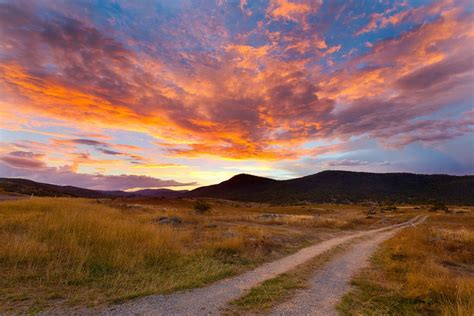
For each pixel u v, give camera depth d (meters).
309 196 168.75
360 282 8.52
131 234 11.89
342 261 11.96
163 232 13.40
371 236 22.61
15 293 6.11
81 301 5.98
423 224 36.44
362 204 125.94
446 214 59.19
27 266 7.83
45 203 23.86
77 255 8.74
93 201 45.44
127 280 7.57
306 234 20.58
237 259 11.15
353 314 5.96
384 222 40.78
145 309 5.75
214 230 19.22
